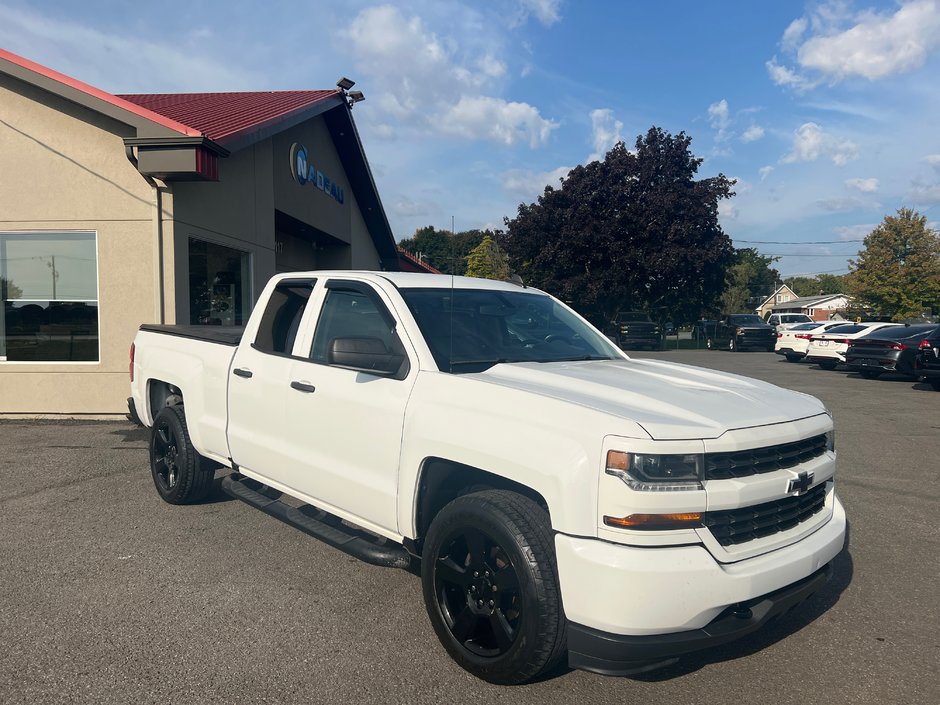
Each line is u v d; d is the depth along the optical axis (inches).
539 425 118.1
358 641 139.8
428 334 150.8
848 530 215.0
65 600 156.6
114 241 376.8
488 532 120.0
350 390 154.0
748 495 114.6
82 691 120.2
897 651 140.0
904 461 308.8
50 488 248.4
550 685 125.8
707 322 1723.7
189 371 212.7
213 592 162.1
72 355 386.3
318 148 658.8
